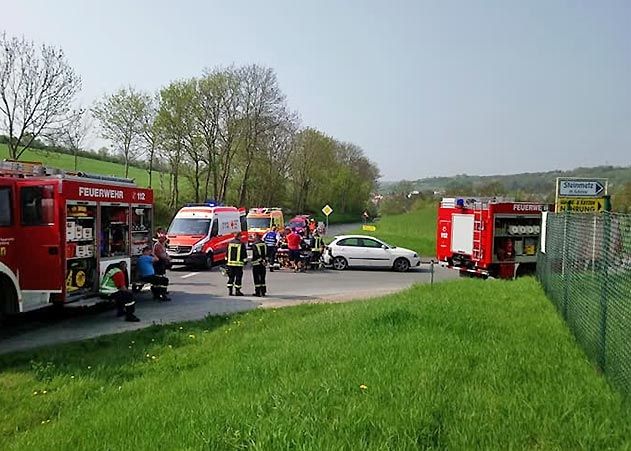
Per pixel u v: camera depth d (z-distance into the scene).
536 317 9.49
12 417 6.26
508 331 8.25
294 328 10.02
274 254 26.12
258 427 4.56
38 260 11.52
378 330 8.49
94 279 12.84
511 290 13.74
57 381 7.67
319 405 5.04
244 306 15.09
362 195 89.12
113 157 54.12
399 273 26.33
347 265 27.16
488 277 20.86
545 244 13.84
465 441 4.14
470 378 5.76
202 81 48.75
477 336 7.86
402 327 8.63
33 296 11.52
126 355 9.14
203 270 24.95
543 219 15.30
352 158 90.44
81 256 12.30
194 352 9.31
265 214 36.88
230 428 4.64
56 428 5.58
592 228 7.29
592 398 5.08
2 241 11.01
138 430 5.09
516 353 6.84
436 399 5.04
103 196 13.17
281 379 6.14
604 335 6.07
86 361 8.85
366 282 21.95
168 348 9.68
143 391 6.89
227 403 5.46
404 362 6.45
